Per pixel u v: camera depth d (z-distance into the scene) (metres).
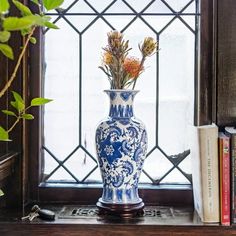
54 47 1.38
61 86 1.39
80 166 1.39
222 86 1.29
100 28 1.38
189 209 1.31
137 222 1.19
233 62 1.29
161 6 1.37
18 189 1.31
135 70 1.23
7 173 1.24
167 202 1.36
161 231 1.17
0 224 1.17
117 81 1.23
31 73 1.36
